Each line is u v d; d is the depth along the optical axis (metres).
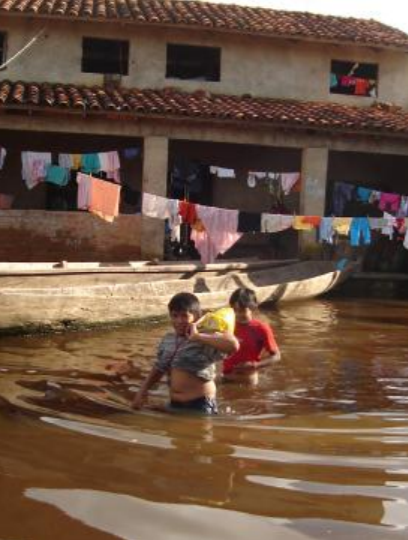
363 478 5.26
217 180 21.06
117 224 16.45
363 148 18.39
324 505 4.71
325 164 18.19
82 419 6.64
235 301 8.36
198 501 4.71
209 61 20.39
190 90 19.62
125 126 17.08
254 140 17.80
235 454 5.73
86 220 16.25
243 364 8.30
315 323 13.32
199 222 15.07
